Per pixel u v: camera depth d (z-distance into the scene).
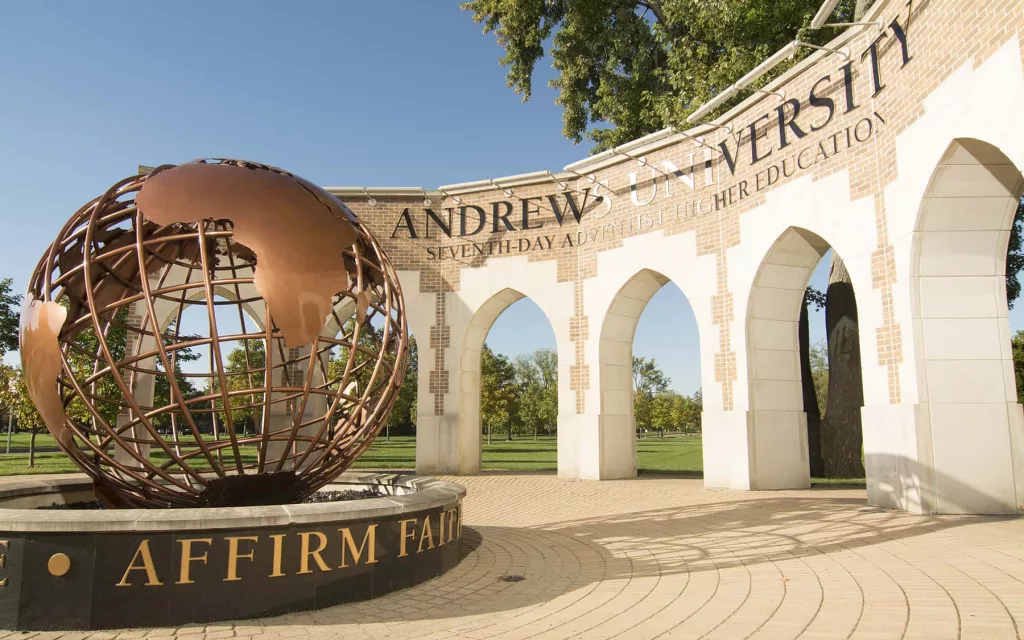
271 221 5.21
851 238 10.86
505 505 11.60
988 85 8.02
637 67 21.92
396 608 5.13
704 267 14.04
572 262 16.48
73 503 7.25
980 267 9.43
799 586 5.61
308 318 5.20
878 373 10.22
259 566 4.84
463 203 17.62
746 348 13.03
